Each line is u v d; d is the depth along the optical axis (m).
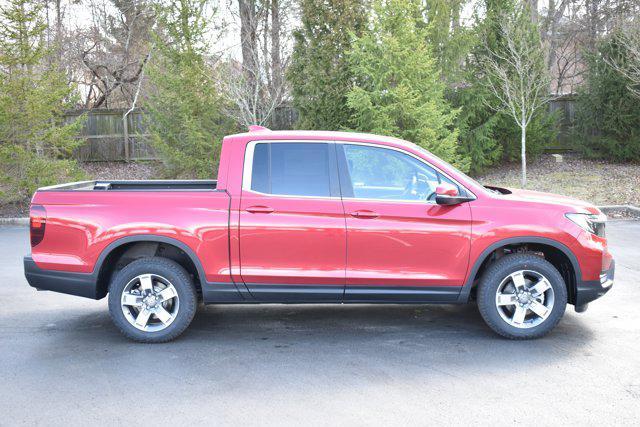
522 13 17.27
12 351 5.19
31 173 14.66
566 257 5.43
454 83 17.64
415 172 5.39
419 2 15.04
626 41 16.36
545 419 3.81
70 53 24.67
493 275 5.32
